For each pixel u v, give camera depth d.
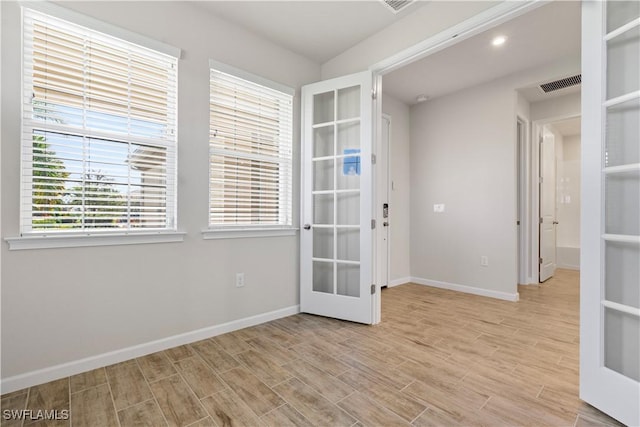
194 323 2.36
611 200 1.50
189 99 2.32
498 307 3.23
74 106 1.88
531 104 4.26
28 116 1.74
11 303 1.67
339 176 2.92
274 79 2.86
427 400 1.60
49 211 1.80
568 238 5.89
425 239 4.34
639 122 1.42
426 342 2.33
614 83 1.49
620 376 1.41
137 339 2.09
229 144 2.60
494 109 3.64
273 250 2.87
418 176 4.43
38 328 1.75
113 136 2.01
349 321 2.79
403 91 3.98
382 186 4.09
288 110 3.03
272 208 2.91
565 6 2.29
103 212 1.98
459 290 3.95
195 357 2.08
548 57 3.09
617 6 1.48
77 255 1.87
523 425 1.41
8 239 1.64
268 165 2.88
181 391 1.68
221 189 2.55
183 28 2.29
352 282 2.86
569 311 3.10
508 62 3.20
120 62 2.04
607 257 1.51
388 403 1.58
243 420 1.45
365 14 2.45
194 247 2.36
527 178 4.22
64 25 1.84
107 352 1.97
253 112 2.75
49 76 1.80
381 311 3.10
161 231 2.18
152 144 2.17
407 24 2.47
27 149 1.74
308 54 3.07
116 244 2.00
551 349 2.21
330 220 2.96
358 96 2.80
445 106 4.12
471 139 3.85
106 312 1.97
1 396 1.62
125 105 2.06
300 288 3.07
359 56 2.87
